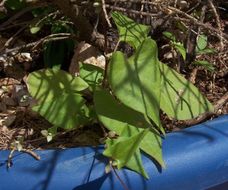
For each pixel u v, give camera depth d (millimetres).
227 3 734
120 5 572
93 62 576
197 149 469
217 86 620
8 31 671
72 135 521
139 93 439
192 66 631
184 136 481
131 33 493
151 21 599
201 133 486
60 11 582
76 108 485
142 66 451
